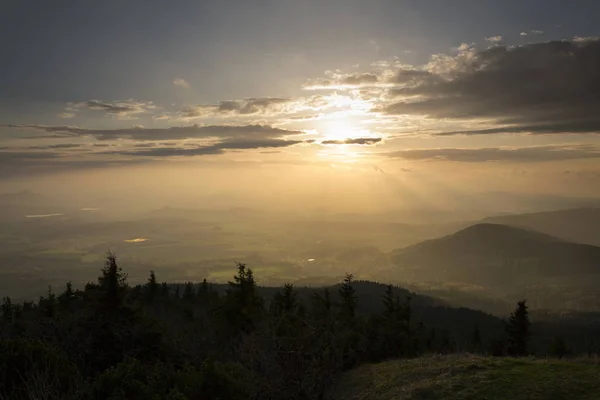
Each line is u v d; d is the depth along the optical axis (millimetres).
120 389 8922
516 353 41406
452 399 9234
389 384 11719
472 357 13352
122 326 14797
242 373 11445
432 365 12680
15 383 9688
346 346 14984
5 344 10578
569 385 8891
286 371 11578
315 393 11898
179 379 10094
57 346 12750
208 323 21453
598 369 9930
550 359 12102
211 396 9984
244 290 26125
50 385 9383
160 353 14352
